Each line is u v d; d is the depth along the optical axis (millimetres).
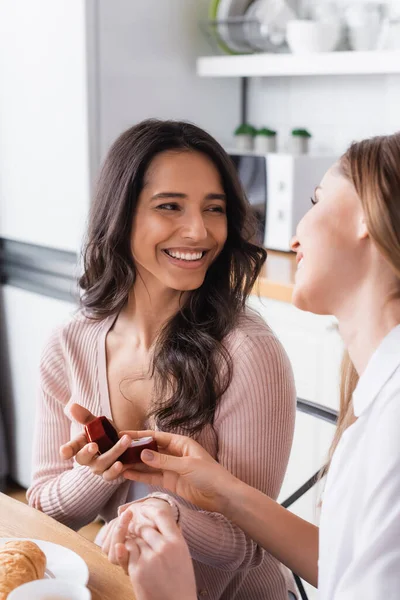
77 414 1241
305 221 949
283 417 1388
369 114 2809
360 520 855
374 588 819
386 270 904
